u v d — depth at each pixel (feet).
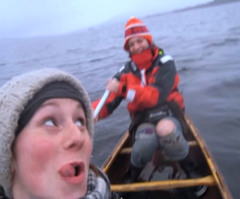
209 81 17.31
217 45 32.37
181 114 7.07
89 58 43.11
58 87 1.84
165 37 52.13
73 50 64.08
